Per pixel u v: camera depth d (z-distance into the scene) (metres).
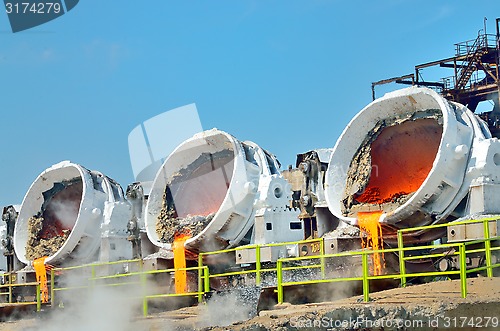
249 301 26.61
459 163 27.06
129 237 36.19
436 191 26.95
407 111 29.14
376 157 30.03
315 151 32.19
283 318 21.08
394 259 28.45
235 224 32.31
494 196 26.75
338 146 30.28
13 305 34.16
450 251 25.61
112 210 37.44
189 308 29.92
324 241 28.78
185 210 34.91
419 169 29.12
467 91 40.41
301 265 29.81
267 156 33.78
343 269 28.28
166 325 26.58
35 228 40.47
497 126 37.19
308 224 31.34
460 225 25.28
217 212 31.94
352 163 30.23
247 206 32.28
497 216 25.92
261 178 32.59
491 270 22.95
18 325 32.22
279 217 31.98
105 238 36.97
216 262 32.59
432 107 28.33
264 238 31.34
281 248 30.98
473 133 27.58
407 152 29.52
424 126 28.83
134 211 36.31
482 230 24.78
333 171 30.28
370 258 27.98
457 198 27.12
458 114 28.11
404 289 22.81
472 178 26.94
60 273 38.19
